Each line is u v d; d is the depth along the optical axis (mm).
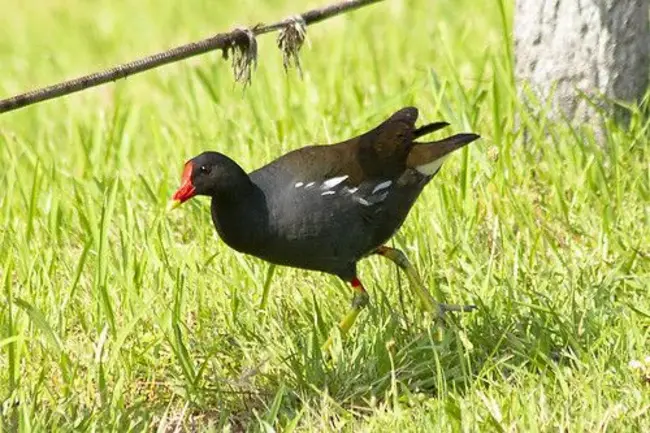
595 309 10984
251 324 11312
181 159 15180
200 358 11180
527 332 10867
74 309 11820
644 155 13641
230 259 12375
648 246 12211
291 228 10906
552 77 14250
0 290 11984
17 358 10453
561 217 12875
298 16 11172
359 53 19906
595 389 9773
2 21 27500
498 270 12000
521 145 14234
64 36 25469
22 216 14156
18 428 9562
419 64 18375
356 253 11195
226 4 26047
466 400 9805
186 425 10320
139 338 11211
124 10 27047
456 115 14547
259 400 10500
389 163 11094
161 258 12141
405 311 11539
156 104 19547
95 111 19344
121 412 9898
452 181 13547
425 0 23234
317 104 16703
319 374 10500
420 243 12227
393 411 9938
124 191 13883
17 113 20281
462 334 10727
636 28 14031
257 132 15719
